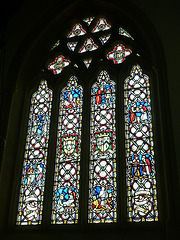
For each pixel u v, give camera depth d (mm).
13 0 11586
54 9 11625
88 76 10781
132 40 10875
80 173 9383
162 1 10297
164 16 10047
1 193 9430
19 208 9484
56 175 9633
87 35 11562
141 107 9852
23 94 11133
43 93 11094
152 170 8914
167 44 9562
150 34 9984
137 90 10156
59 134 10234
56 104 10719
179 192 7703
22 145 10359
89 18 11859
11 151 10125
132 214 8547
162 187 8516
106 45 11094
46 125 10492
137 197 8695
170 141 8312
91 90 10648
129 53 10859
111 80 10570
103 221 8656
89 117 10141
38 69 11484
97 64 10883
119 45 11094
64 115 10484
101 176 9227
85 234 8586
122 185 8883
